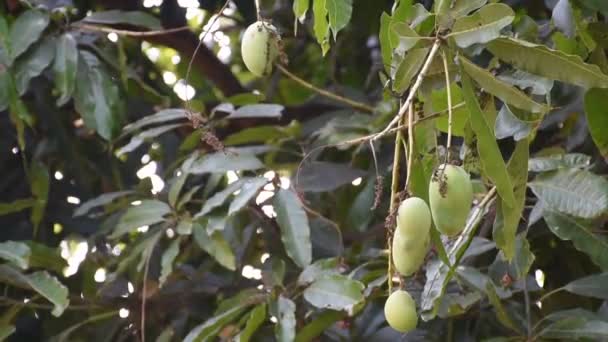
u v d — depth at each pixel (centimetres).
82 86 505
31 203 510
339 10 400
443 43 378
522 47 384
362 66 637
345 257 496
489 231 492
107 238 501
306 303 481
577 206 429
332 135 516
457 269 461
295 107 596
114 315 509
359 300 450
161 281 478
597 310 487
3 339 483
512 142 495
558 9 427
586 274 499
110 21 509
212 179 505
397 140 385
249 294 474
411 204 373
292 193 470
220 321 457
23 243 476
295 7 405
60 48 498
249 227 514
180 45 593
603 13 422
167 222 490
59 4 507
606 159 426
